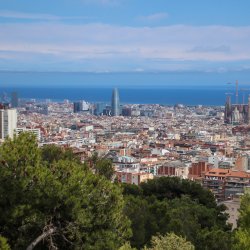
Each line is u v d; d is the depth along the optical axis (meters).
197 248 48.25
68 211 33.91
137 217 49.09
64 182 35.22
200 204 72.25
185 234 48.69
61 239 35.25
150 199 68.00
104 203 35.91
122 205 37.03
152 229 50.69
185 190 79.25
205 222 63.47
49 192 33.75
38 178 34.47
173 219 52.06
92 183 36.56
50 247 34.19
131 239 48.25
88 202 34.94
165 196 79.25
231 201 99.69
